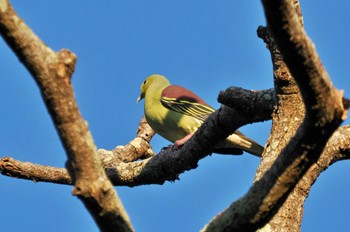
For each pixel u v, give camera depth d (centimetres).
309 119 648
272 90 1154
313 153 666
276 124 1065
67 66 638
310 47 607
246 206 697
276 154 1038
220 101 1196
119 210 678
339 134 1121
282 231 995
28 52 621
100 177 664
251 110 1170
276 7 579
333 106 635
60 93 636
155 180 1373
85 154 654
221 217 708
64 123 644
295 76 624
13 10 620
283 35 595
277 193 687
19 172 1387
